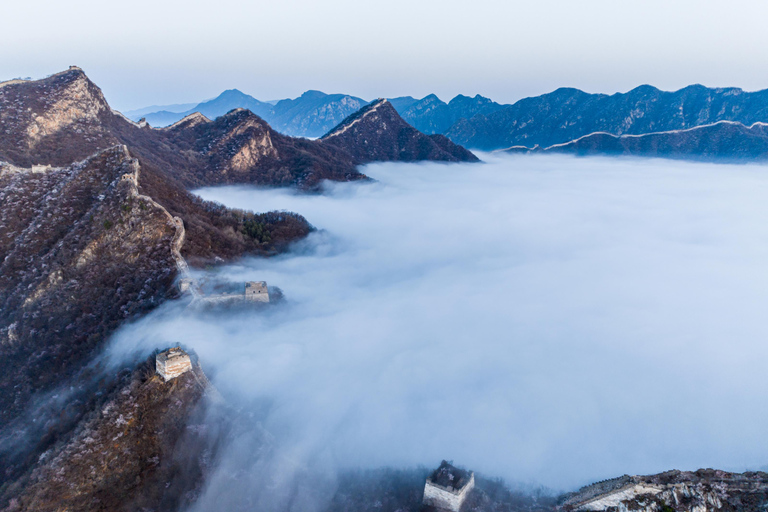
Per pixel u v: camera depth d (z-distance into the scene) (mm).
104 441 69250
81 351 88688
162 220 113000
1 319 97438
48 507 63219
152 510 66812
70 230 111375
